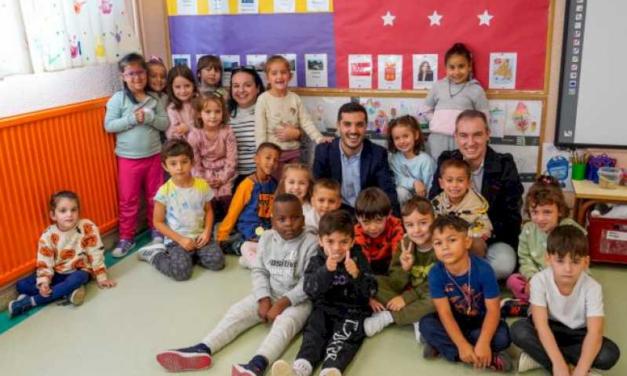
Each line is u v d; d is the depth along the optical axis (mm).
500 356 1875
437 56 2900
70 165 2666
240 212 2932
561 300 1779
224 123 3104
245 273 2699
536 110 2824
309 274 2061
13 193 2373
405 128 2773
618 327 2133
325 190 2424
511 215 2533
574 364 1810
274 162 2832
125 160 2932
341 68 3080
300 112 3111
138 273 2719
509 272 2410
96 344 2115
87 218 2803
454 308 1952
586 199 2607
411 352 2025
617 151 2766
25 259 2455
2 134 2299
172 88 3055
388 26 2936
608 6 2590
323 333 2006
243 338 2127
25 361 2021
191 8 3258
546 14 2695
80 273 2488
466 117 2479
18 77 2424
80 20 2664
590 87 2709
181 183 2777
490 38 2797
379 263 2354
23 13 2340
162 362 1912
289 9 3082
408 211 2146
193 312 2332
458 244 1859
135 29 3246
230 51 3266
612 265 2656
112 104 2859
